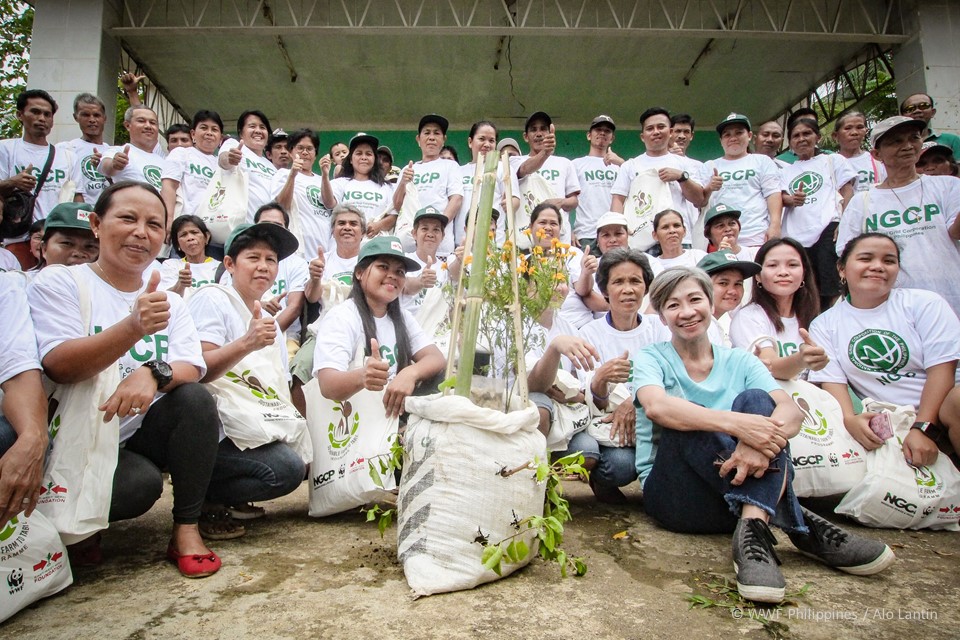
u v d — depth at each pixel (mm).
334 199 5383
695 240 5277
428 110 11008
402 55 9484
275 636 1690
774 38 8398
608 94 10672
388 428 2664
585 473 2242
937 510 2646
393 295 2945
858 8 8828
